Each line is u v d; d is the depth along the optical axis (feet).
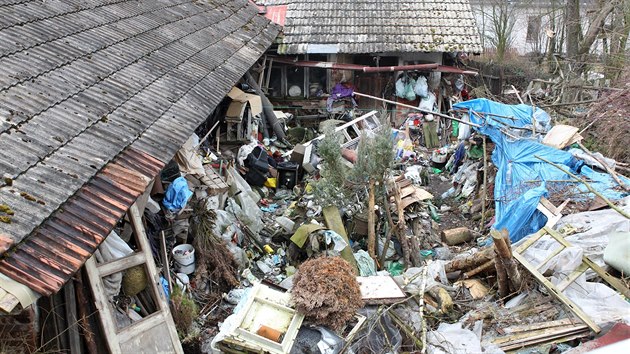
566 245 23.44
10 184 15.08
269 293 21.50
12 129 17.31
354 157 40.24
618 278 22.98
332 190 32.17
